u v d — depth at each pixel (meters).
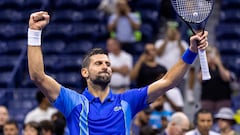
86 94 10.73
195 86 22.70
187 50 10.81
